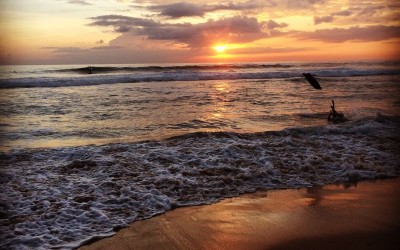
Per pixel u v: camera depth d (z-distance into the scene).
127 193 6.00
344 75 36.06
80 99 18.14
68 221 5.02
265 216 5.21
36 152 8.51
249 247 4.29
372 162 7.95
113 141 9.98
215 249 4.25
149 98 18.58
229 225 4.91
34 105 16.23
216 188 6.40
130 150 8.62
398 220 5.05
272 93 21.06
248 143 9.30
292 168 7.51
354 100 18.27
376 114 13.84
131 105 16.36
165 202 5.70
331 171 7.38
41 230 4.73
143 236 4.61
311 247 4.25
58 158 8.12
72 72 35.88
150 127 11.88
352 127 11.20
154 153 8.21
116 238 4.55
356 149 8.97
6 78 26.30
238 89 23.17
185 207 5.59
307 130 10.77
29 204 5.55
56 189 6.20
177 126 12.03
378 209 5.45
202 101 17.64
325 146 9.21
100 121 12.84
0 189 6.16
